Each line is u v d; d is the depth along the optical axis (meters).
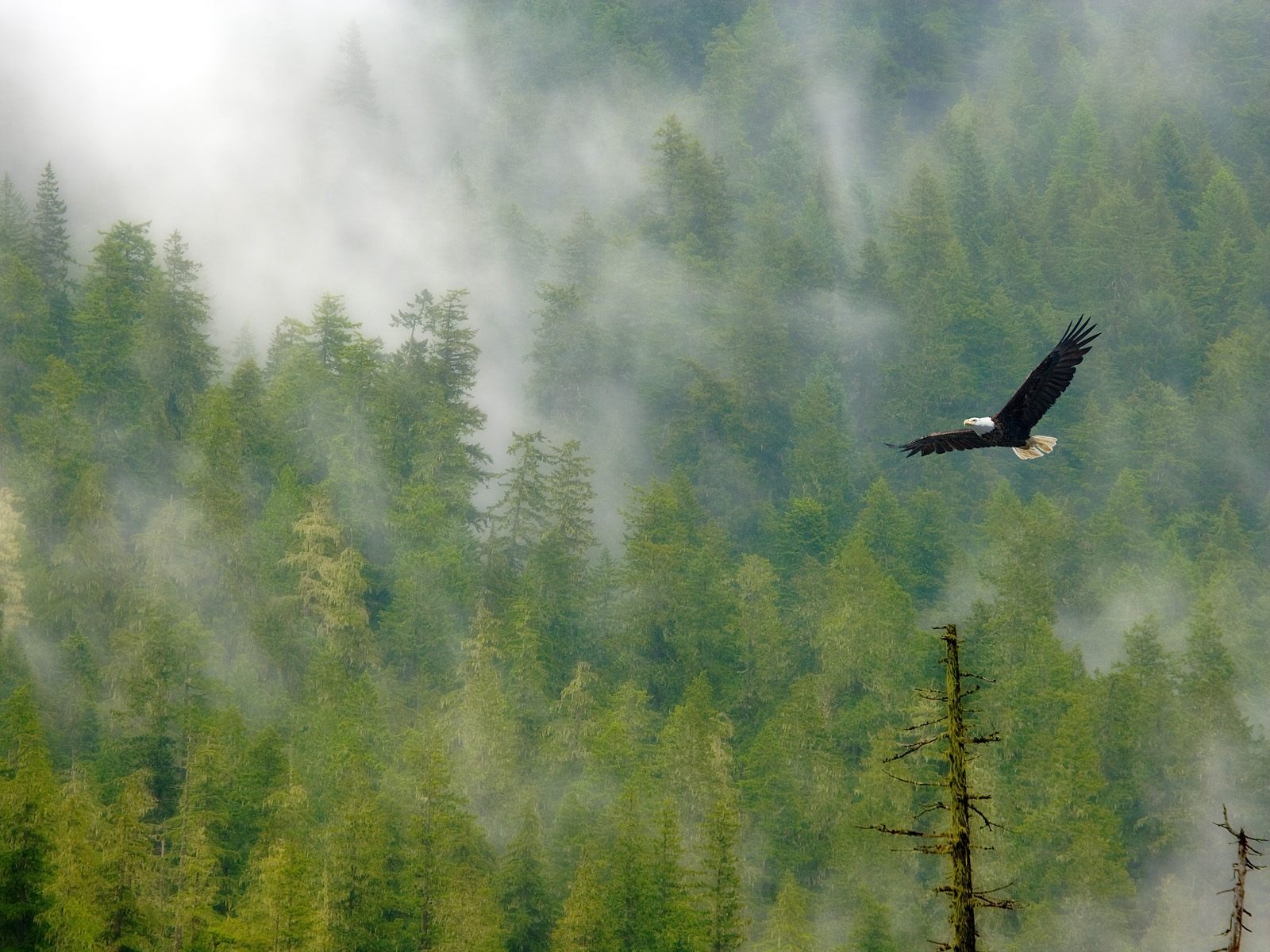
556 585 95.62
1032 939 63.72
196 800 63.78
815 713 77.94
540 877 61.56
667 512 100.69
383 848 59.31
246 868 61.53
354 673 89.19
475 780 74.00
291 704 82.62
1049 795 71.50
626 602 95.12
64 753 77.75
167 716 72.00
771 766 73.31
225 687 79.56
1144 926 69.88
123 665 81.62
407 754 73.00
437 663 90.44
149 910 53.62
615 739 73.62
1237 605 98.12
